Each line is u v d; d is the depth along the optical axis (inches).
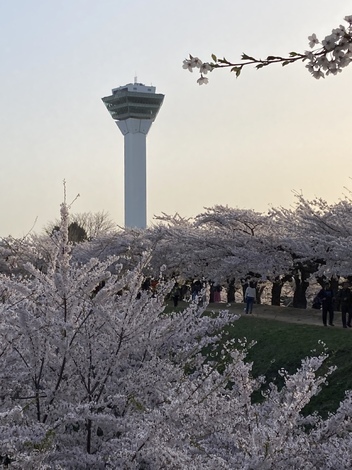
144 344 337.4
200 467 264.7
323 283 1385.3
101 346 330.3
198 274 1680.6
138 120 5920.3
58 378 323.6
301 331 1039.0
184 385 313.3
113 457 269.0
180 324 376.8
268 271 1513.3
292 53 229.1
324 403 762.8
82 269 312.8
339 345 911.0
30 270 313.3
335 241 1315.2
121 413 324.8
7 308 320.8
